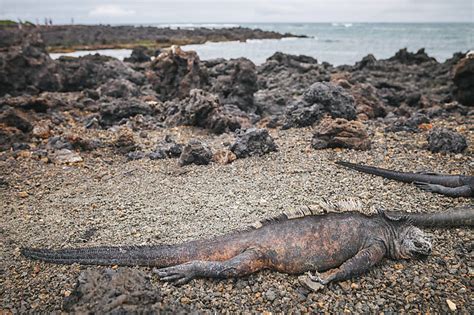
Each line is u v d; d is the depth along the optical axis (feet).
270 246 2.64
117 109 6.86
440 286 2.53
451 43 33.96
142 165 4.75
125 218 3.38
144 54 14.66
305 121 6.15
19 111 6.41
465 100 8.16
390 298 2.45
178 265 2.62
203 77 8.68
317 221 2.72
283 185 3.96
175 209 3.50
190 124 6.48
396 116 6.96
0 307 2.39
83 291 2.23
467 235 3.07
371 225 2.78
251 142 4.91
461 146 4.83
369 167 4.25
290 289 2.52
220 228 3.13
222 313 2.35
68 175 4.48
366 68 12.32
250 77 7.73
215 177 4.26
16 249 2.94
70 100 8.02
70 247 2.96
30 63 9.29
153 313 2.16
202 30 50.67
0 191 4.05
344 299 2.45
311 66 11.54
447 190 3.76
